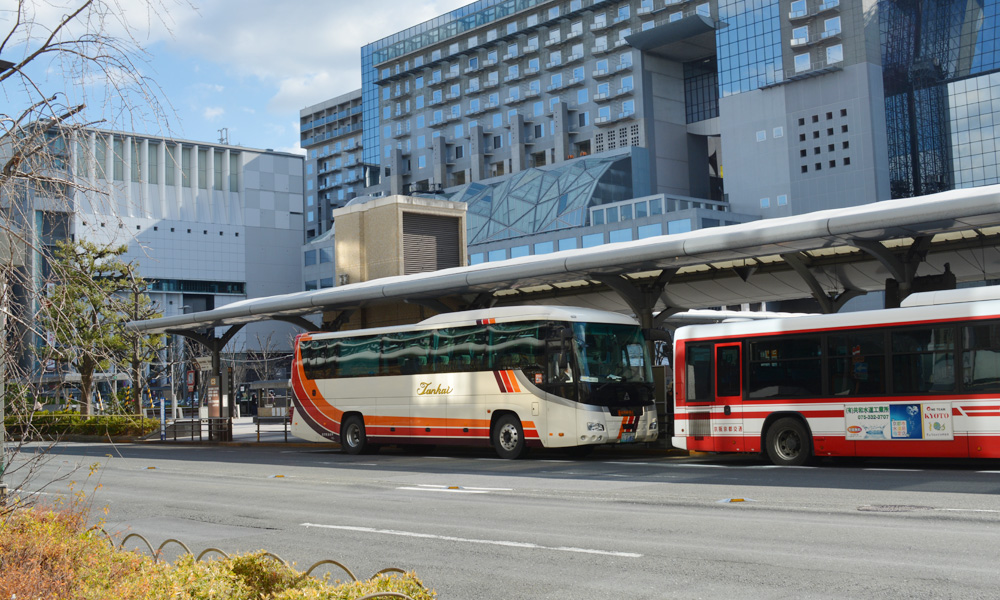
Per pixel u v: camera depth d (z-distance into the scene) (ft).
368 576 28.66
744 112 355.36
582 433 72.84
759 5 351.87
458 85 465.06
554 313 75.87
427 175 476.54
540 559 30.19
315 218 582.35
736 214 331.16
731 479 53.36
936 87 352.28
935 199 59.36
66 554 22.62
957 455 53.93
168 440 135.23
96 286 20.71
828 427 59.26
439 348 84.43
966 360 54.19
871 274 79.97
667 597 24.07
